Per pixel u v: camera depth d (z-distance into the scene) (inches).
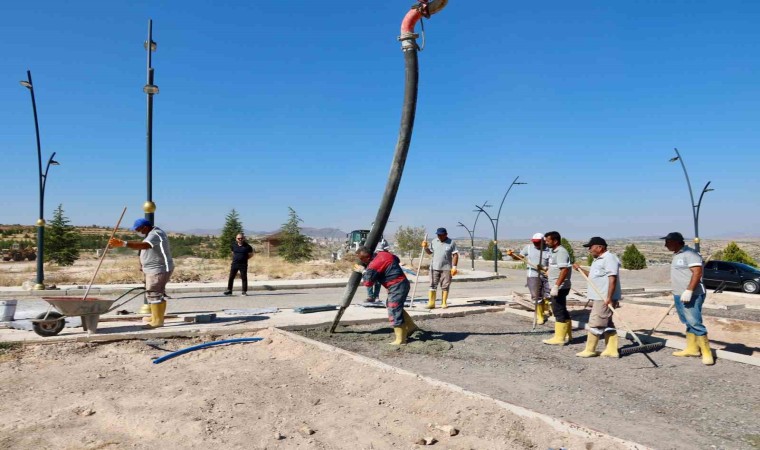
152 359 283.3
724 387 246.8
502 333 379.9
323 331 364.5
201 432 180.9
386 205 336.8
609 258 305.1
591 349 308.3
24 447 168.1
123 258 1636.3
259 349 311.4
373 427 189.3
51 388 230.7
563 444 169.9
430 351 313.4
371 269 324.8
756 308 572.4
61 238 1449.3
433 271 480.4
